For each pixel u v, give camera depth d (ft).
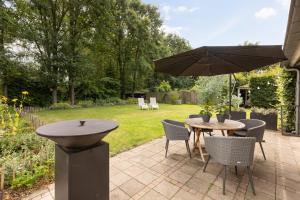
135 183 7.56
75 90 46.26
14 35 31.50
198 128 10.27
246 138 6.82
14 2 31.45
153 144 12.69
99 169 4.80
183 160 9.92
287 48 9.59
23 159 8.39
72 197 4.27
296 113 15.33
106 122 5.64
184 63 9.60
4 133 12.05
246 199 6.53
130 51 52.06
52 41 34.99
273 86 27.07
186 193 6.87
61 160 4.52
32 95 39.78
